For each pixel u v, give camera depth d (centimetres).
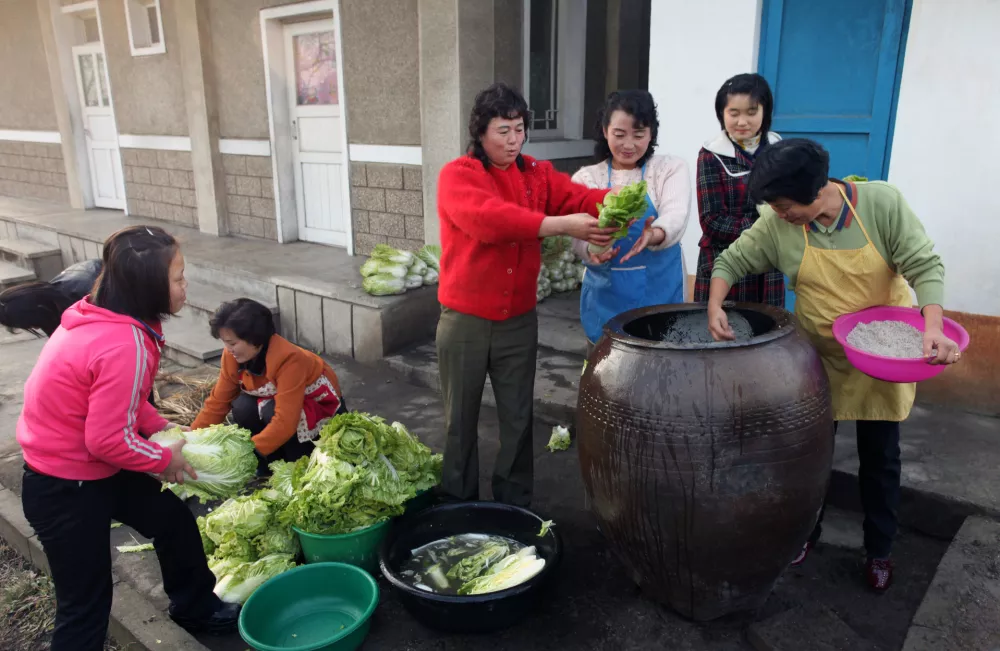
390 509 287
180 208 816
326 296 534
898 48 356
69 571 221
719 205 298
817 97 383
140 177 851
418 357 504
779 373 212
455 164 266
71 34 891
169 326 590
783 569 239
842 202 234
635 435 215
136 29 788
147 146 826
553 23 627
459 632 250
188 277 651
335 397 352
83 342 205
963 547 261
